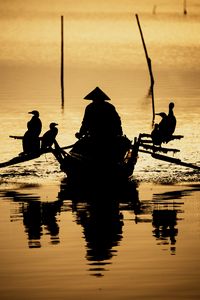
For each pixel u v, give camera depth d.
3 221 47.28
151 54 170.62
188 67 145.75
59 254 40.66
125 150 60.25
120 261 39.50
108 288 35.91
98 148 59.59
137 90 114.69
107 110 60.31
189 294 35.12
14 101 101.81
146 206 50.69
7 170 62.59
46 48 186.25
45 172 61.97
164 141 61.50
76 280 36.88
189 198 52.72
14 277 37.34
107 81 125.25
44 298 34.84
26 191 55.56
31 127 59.69
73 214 48.88
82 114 91.75
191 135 77.56
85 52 176.00
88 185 57.88
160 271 38.00
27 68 144.00
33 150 59.47
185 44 195.62
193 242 42.53
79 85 120.00
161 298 34.69
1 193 54.97
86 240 43.00
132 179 59.38
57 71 139.25
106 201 52.38
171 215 48.22
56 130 59.75
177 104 99.75
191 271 38.00
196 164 64.31
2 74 134.38
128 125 85.06
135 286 36.12
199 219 47.22
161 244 42.16
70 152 60.34
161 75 133.75
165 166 63.97
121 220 47.28
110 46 189.75
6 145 72.62
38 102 101.19
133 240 43.09
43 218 47.88
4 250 41.41
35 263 39.25
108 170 58.06
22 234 44.31
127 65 149.25
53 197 53.69
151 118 89.81
